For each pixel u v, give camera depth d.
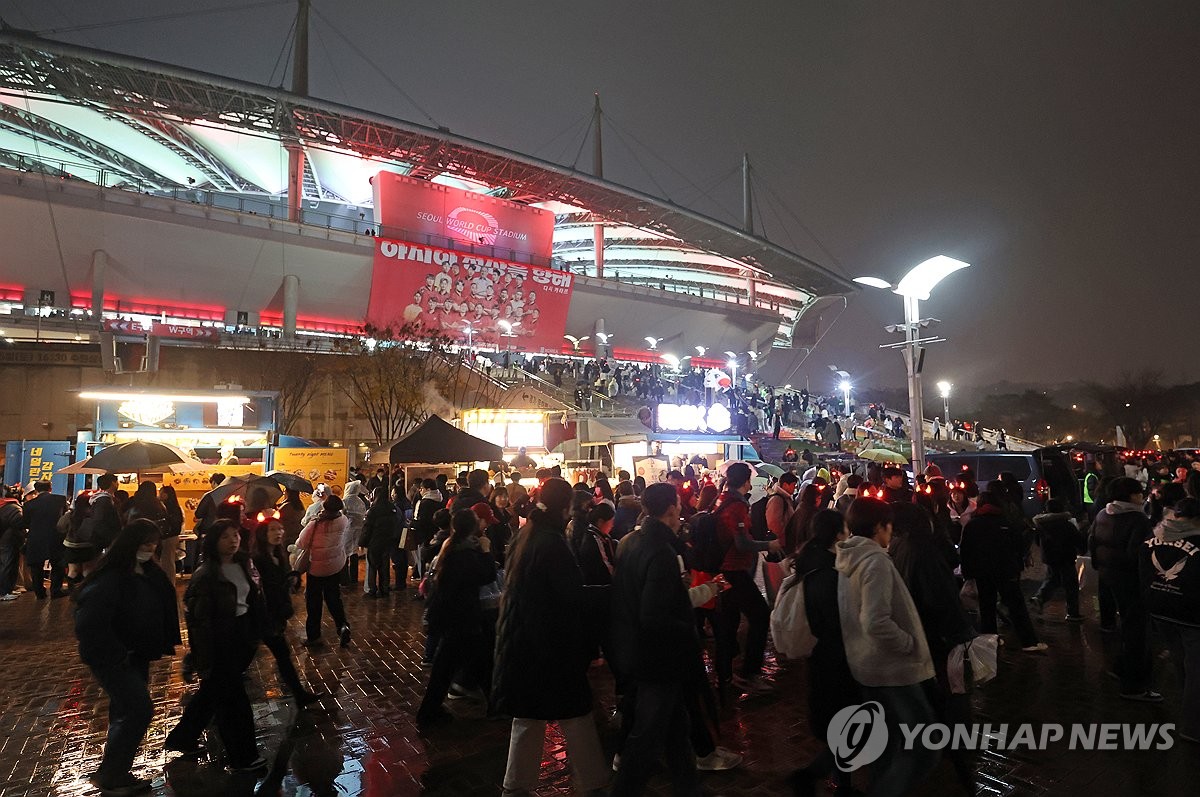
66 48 38.44
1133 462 21.55
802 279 86.25
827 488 10.19
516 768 3.84
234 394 16.39
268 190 73.44
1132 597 5.73
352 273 56.44
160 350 26.25
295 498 10.41
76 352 25.22
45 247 45.31
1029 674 6.39
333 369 27.94
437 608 5.66
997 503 7.10
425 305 57.59
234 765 4.77
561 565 3.83
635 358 77.94
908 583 4.40
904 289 14.24
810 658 3.89
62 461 18.06
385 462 18.77
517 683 3.76
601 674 6.93
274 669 7.22
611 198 65.38
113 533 9.14
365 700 6.22
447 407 28.53
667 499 3.96
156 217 46.84
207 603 4.75
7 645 8.55
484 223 62.88
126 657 4.61
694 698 4.45
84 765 5.00
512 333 62.53
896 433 38.03
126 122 59.41
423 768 4.80
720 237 74.06
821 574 3.85
